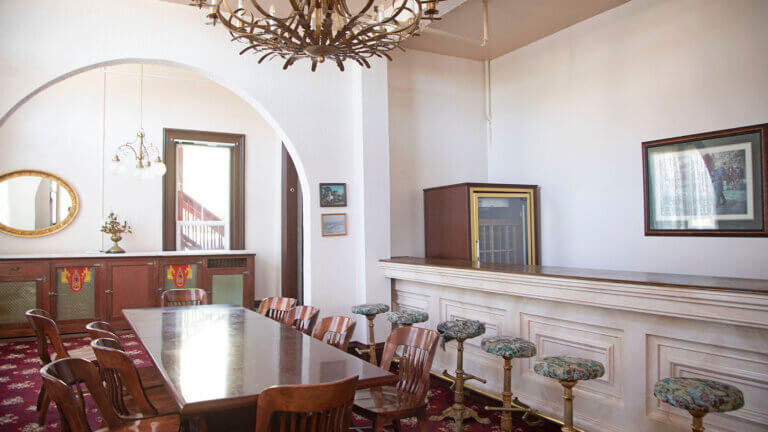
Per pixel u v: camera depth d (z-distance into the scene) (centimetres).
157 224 721
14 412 375
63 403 192
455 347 450
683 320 286
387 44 261
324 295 530
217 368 240
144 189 714
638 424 307
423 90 614
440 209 579
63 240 670
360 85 542
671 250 458
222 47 486
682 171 449
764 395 257
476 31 556
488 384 411
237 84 494
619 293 303
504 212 563
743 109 410
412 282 508
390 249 562
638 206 486
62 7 421
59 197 667
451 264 452
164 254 658
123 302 638
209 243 764
